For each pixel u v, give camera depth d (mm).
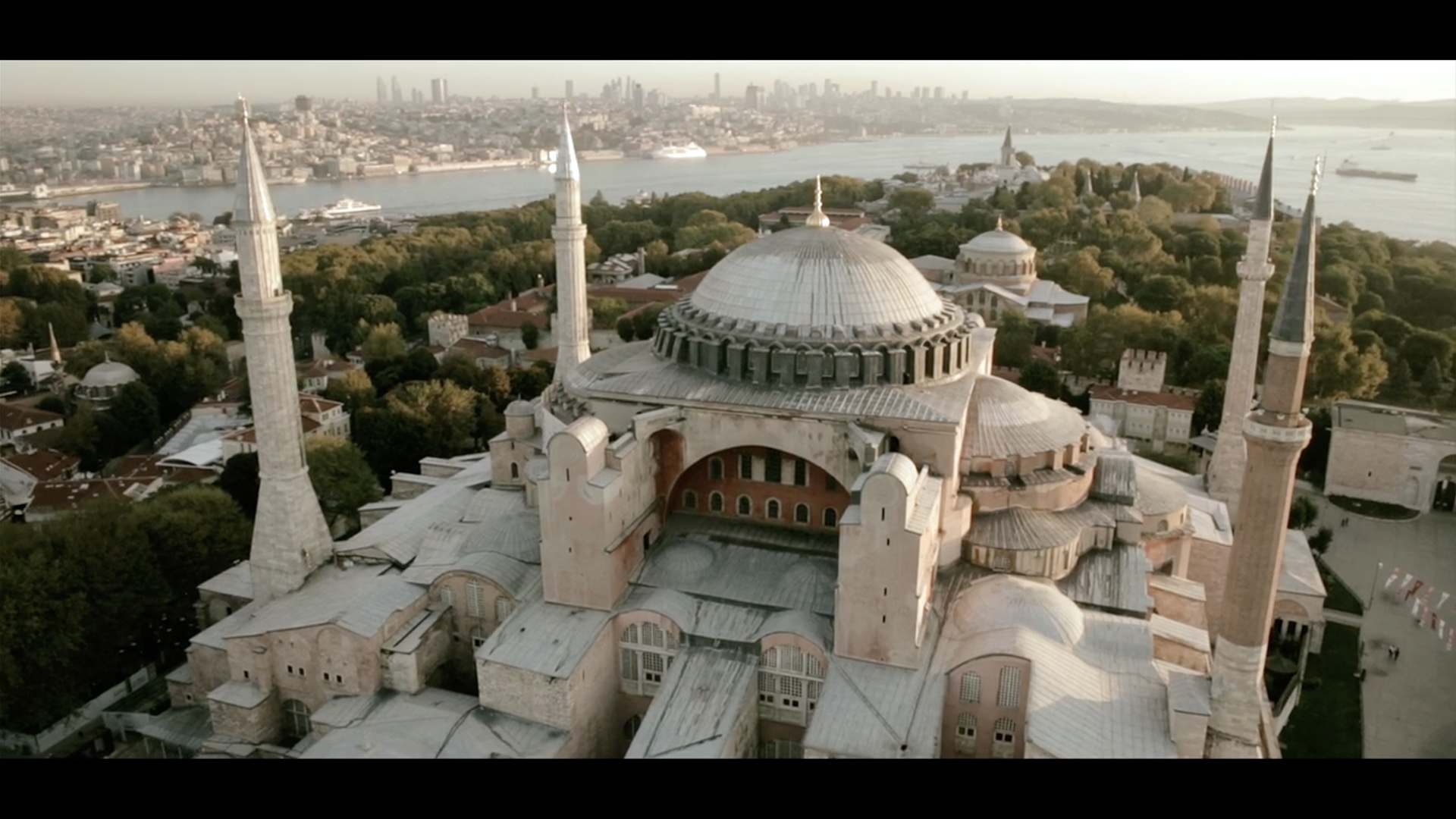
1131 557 75312
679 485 78562
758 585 71312
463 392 140750
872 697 62375
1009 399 79312
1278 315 56438
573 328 108438
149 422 163875
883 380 72500
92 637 82438
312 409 146625
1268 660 89875
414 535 84688
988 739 63812
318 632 72625
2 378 186125
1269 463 56281
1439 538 118875
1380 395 171125
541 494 70125
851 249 77000
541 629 69750
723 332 74562
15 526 87688
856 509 63094
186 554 92875
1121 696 61156
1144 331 170250
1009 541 72062
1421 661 90562
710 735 62781
